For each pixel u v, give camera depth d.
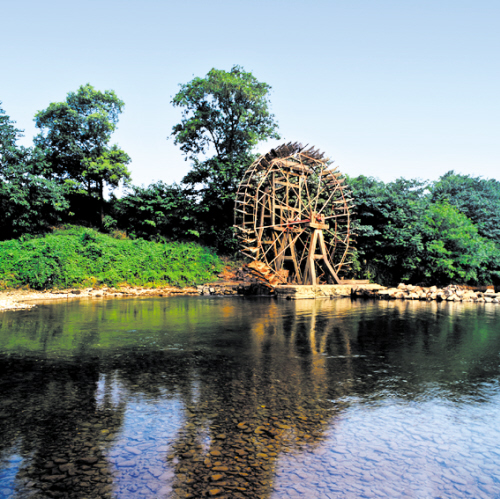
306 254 35.25
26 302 21.89
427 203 42.28
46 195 30.98
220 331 13.05
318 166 35.12
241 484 3.95
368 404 6.27
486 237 47.47
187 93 39.09
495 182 64.75
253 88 40.25
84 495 3.72
